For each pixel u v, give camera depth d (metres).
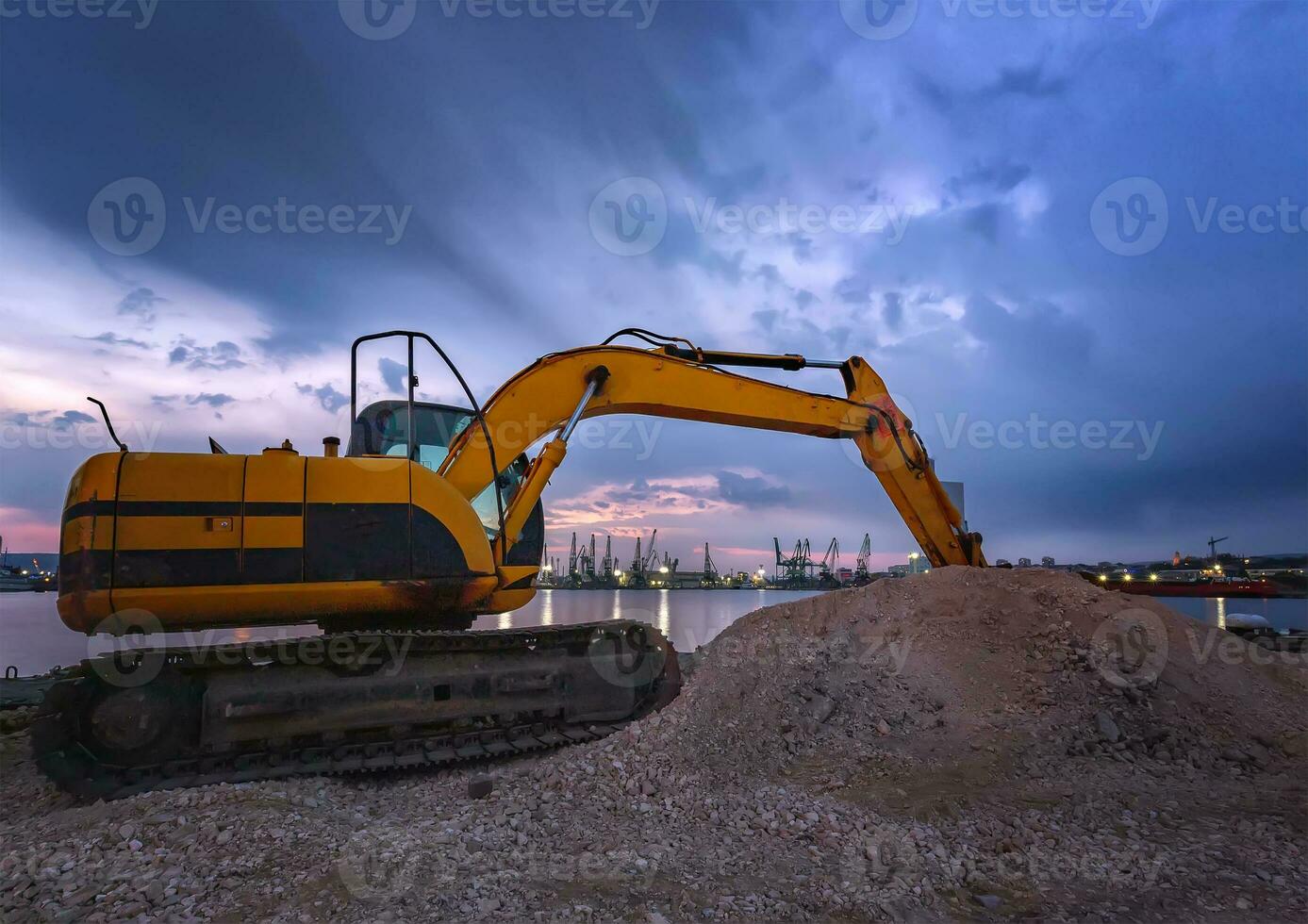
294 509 5.59
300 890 3.36
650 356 7.62
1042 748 5.80
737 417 8.02
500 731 6.01
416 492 5.98
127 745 4.97
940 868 3.90
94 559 5.10
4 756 6.17
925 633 7.64
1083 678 6.69
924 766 5.55
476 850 3.90
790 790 5.09
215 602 5.31
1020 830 4.44
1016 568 8.64
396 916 3.13
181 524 5.30
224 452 6.14
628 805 4.78
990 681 6.80
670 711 6.11
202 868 3.55
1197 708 6.45
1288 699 6.95
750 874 3.76
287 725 5.36
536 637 6.25
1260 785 5.29
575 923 3.15
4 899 3.28
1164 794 5.06
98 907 3.19
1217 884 3.73
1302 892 3.64
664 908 3.32
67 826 4.16
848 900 3.49
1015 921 3.36
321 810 4.62
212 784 4.93
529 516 7.25
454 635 5.78
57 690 4.84
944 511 9.05
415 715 5.71
